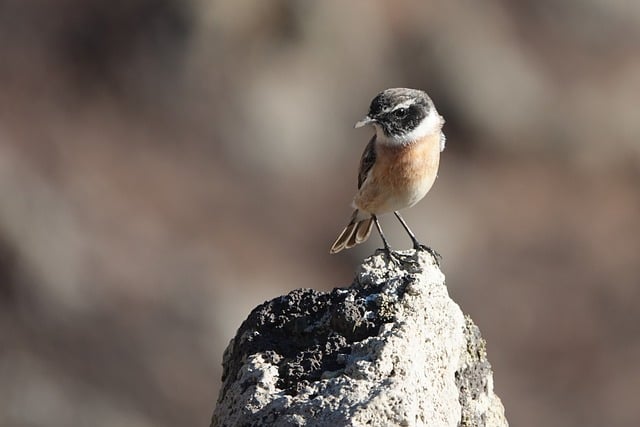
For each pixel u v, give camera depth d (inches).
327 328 276.5
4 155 906.7
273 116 997.8
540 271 952.3
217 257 885.8
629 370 893.8
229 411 264.7
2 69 997.2
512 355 895.7
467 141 1039.0
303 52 1027.3
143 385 795.4
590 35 1160.2
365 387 244.8
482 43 1075.3
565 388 876.0
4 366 778.8
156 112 997.2
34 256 829.8
